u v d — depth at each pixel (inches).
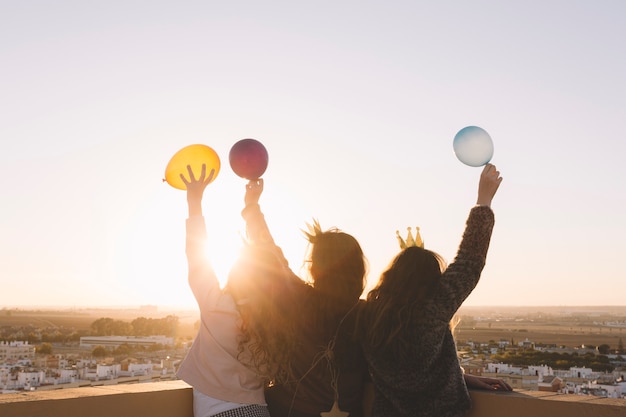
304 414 106.7
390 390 102.2
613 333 6510.8
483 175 106.6
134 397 109.0
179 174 123.4
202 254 111.8
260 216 132.6
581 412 96.6
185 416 116.0
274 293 106.2
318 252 109.3
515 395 104.3
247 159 132.0
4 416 95.0
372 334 102.5
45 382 3257.9
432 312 98.6
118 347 5561.0
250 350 106.2
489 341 4323.3
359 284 109.0
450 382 100.8
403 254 104.8
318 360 105.9
